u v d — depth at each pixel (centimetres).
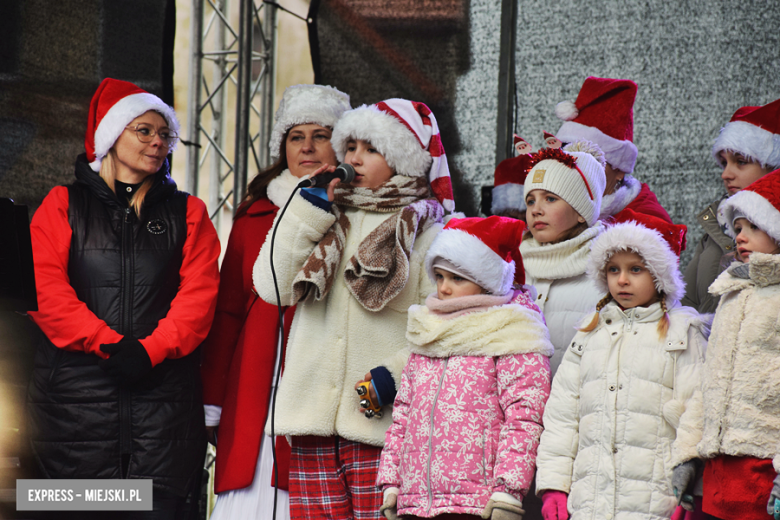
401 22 1124
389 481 554
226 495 682
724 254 684
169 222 695
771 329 458
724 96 1009
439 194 653
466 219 579
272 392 682
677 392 494
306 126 736
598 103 726
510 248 574
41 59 990
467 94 1100
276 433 609
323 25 1157
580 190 608
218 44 1250
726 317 479
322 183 622
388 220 622
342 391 612
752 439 449
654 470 488
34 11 982
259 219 731
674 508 482
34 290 636
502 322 549
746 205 480
